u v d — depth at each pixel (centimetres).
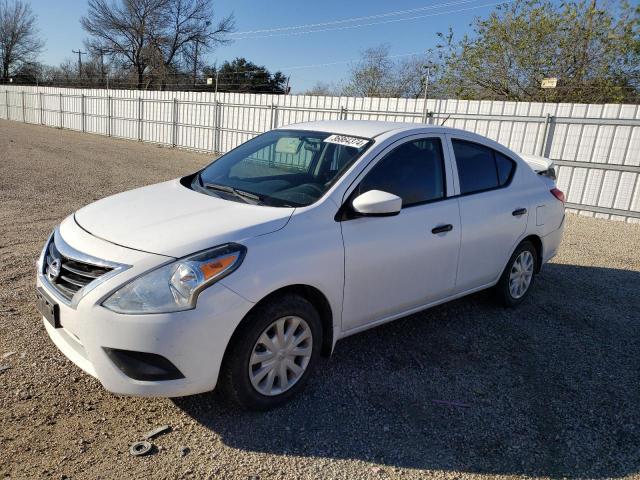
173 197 348
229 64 4697
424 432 295
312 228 306
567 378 369
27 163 1426
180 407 301
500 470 270
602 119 1127
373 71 3066
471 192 420
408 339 412
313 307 310
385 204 313
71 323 269
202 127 2241
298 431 287
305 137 397
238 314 269
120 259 266
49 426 275
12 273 497
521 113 1245
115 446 264
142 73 4984
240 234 283
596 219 1136
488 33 2183
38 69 6025
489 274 443
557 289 565
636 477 270
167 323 253
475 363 381
